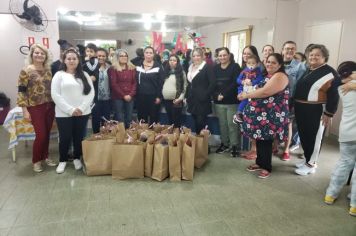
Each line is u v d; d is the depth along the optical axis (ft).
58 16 14.46
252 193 8.69
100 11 14.71
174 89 12.12
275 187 9.14
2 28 17.30
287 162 11.46
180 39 16.25
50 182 9.20
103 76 12.37
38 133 9.70
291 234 6.68
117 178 9.43
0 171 10.07
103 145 9.54
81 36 15.25
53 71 11.05
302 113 9.85
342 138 7.68
